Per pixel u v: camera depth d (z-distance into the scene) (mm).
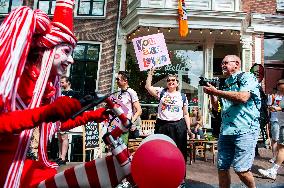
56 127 1724
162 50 5172
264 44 11344
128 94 4629
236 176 5281
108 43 11516
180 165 1347
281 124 5293
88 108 1315
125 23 11203
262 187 4684
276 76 11258
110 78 11258
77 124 1763
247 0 11125
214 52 11570
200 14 10219
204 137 7992
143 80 11250
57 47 1518
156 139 1409
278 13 11336
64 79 5914
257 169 5887
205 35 11055
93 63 11484
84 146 6582
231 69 3576
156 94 4742
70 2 1638
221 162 3670
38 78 1468
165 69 11250
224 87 3607
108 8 11719
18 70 1299
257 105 3484
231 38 11242
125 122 1569
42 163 1657
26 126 1195
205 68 11117
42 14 1454
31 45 1470
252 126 3441
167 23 10297
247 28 10844
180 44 11414
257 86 3461
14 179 1370
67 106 1197
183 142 4352
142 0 10539
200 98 11039
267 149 8375
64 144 6168
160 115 4449
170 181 1326
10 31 1308
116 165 1510
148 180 1332
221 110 3729
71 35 1562
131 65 11516
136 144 5863
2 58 1255
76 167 1545
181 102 4457
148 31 10977
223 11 10195
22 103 1428
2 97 1219
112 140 1531
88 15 11766
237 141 3457
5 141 1370
